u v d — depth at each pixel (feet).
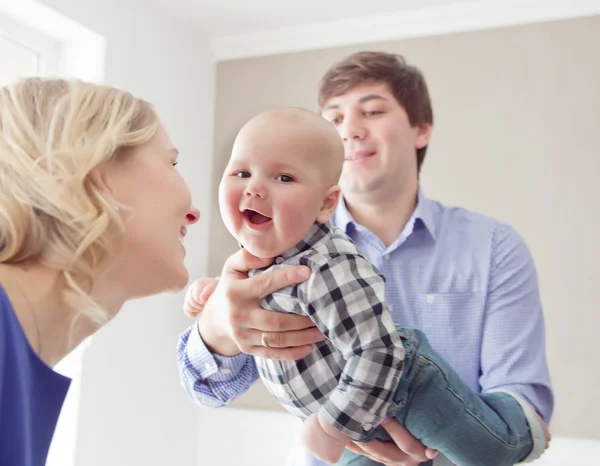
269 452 8.14
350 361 3.02
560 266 7.23
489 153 7.73
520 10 7.80
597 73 7.45
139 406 7.73
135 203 2.86
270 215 3.11
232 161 3.25
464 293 4.77
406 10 8.23
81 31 7.21
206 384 3.89
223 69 9.50
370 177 5.07
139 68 7.95
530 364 4.39
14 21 6.89
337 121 5.40
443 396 3.44
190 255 8.81
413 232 5.03
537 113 7.62
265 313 3.12
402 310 4.90
